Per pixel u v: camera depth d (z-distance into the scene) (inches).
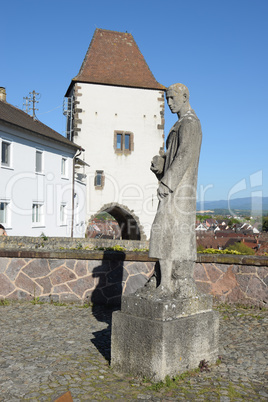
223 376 191.0
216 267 350.6
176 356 186.9
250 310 327.9
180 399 165.8
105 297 354.6
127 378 188.1
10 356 215.8
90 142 1545.3
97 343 241.1
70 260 358.3
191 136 199.9
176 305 191.6
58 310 329.1
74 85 1562.5
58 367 200.5
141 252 360.2
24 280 358.3
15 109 1294.3
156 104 1600.6
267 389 177.3
